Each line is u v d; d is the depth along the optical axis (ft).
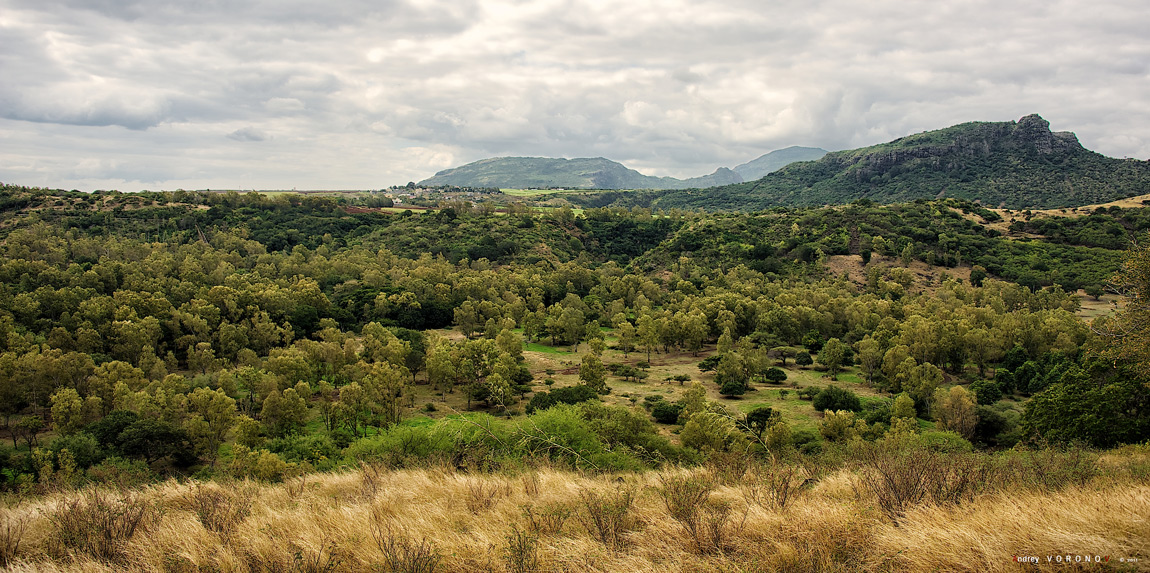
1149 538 23.59
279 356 201.05
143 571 27.12
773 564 24.32
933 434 130.72
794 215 556.51
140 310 258.16
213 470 127.95
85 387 184.34
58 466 120.98
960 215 526.16
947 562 23.16
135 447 130.52
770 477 38.27
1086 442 80.38
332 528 31.99
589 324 291.38
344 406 157.17
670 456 106.32
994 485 33.55
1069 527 24.98
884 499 30.83
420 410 186.39
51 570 27.50
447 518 33.58
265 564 26.43
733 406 193.47
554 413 87.30
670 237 575.79
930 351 236.02
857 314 302.45
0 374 166.09
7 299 245.65
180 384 180.45
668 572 24.36
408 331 286.05
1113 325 63.46
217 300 283.79
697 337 283.59
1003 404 183.21
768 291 378.53
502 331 259.19
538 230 552.41
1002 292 344.08
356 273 400.88
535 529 30.40
